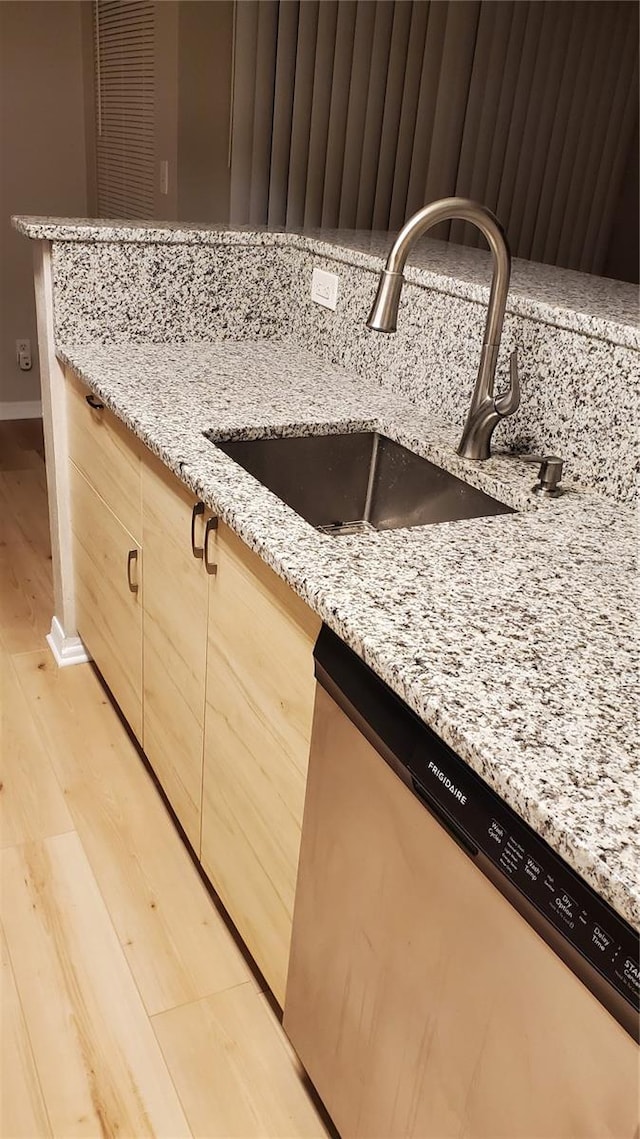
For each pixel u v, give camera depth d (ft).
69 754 6.72
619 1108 2.24
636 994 2.11
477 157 11.13
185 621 4.96
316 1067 4.09
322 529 5.45
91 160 13.47
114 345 6.46
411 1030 3.18
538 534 3.96
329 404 5.55
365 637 2.95
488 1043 2.73
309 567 3.41
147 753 6.24
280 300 6.97
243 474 4.26
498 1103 2.72
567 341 4.48
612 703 2.74
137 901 5.51
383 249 6.22
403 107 10.05
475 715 2.60
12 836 5.88
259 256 6.72
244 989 5.04
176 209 9.87
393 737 2.94
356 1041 3.64
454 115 10.56
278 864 4.17
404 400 5.80
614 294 5.17
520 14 10.51
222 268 6.61
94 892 5.53
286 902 4.14
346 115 9.70
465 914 2.75
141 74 10.46
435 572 3.49
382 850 3.18
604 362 4.31
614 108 12.10
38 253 6.16
